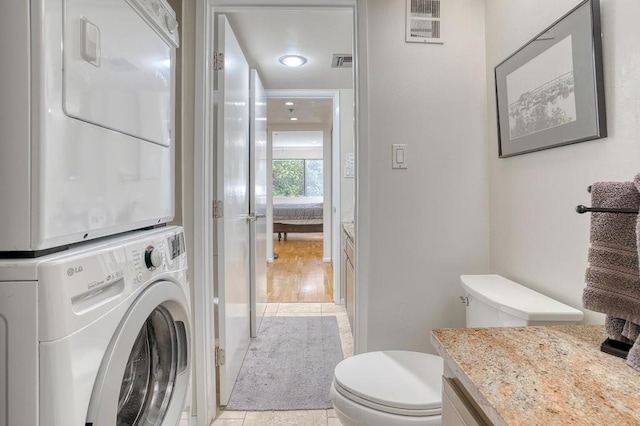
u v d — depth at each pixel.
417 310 1.72
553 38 1.19
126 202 0.92
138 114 0.99
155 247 0.99
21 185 0.63
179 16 1.69
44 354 0.61
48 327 0.62
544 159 1.29
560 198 1.20
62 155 0.68
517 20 1.44
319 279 4.62
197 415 1.71
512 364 0.72
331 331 2.91
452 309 1.73
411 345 1.72
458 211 1.72
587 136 1.05
